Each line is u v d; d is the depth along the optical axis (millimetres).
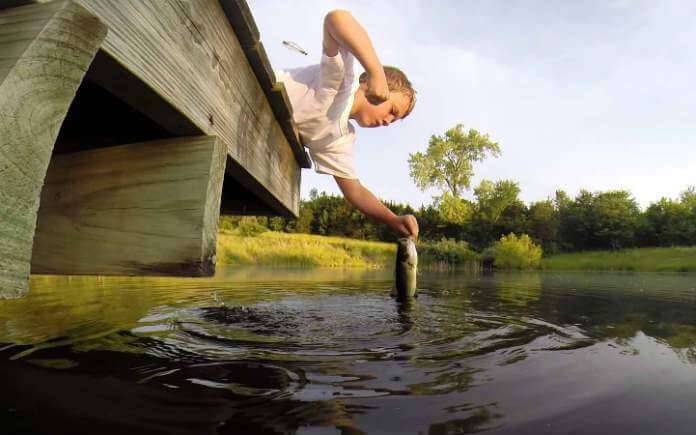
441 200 32219
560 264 20766
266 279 6699
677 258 21438
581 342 1965
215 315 2588
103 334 1944
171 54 1090
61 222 1344
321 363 1508
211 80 1374
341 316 2639
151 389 1183
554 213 32125
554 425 968
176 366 1432
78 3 700
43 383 1223
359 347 1786
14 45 647
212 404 1072
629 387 1266
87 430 898
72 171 1367
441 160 36906
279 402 1094
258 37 1666
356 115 3588
